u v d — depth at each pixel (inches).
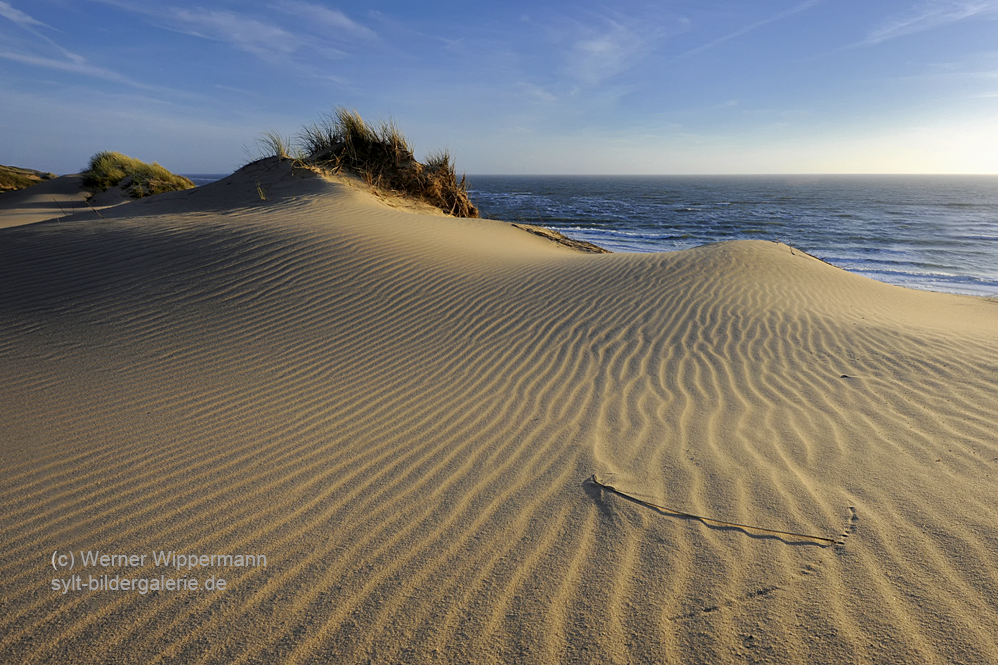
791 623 71.3
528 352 212.1
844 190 4220.0
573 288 295.7
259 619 76.9
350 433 144.3
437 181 673.6
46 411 154.0
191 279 260.5
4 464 124.6
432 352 210.2
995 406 148.3
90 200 876.6
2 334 204.2
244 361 196.1
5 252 275.9
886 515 95.1
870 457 120.3
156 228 323.0
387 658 69.4
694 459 124.1
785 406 157.6
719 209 1953.7
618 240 991.0
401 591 82.0
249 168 656.4
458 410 159.8
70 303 231.6
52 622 76.4
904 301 339.3
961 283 658.8
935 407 150.0
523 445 136.0
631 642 70.2
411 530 99.0
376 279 281.1
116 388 171.0
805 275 351.3
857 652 66.0
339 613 77.6
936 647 65.7
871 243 1052.5
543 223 1304.1
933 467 113.4
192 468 124.5
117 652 71.2
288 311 241.6
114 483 117.0
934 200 2753.4
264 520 103.2
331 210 415.5
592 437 139.7
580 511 103.4
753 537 91.3
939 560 81.6
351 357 203.3
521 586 82.2
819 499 102.4
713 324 245.1
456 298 271.0
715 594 77.9
